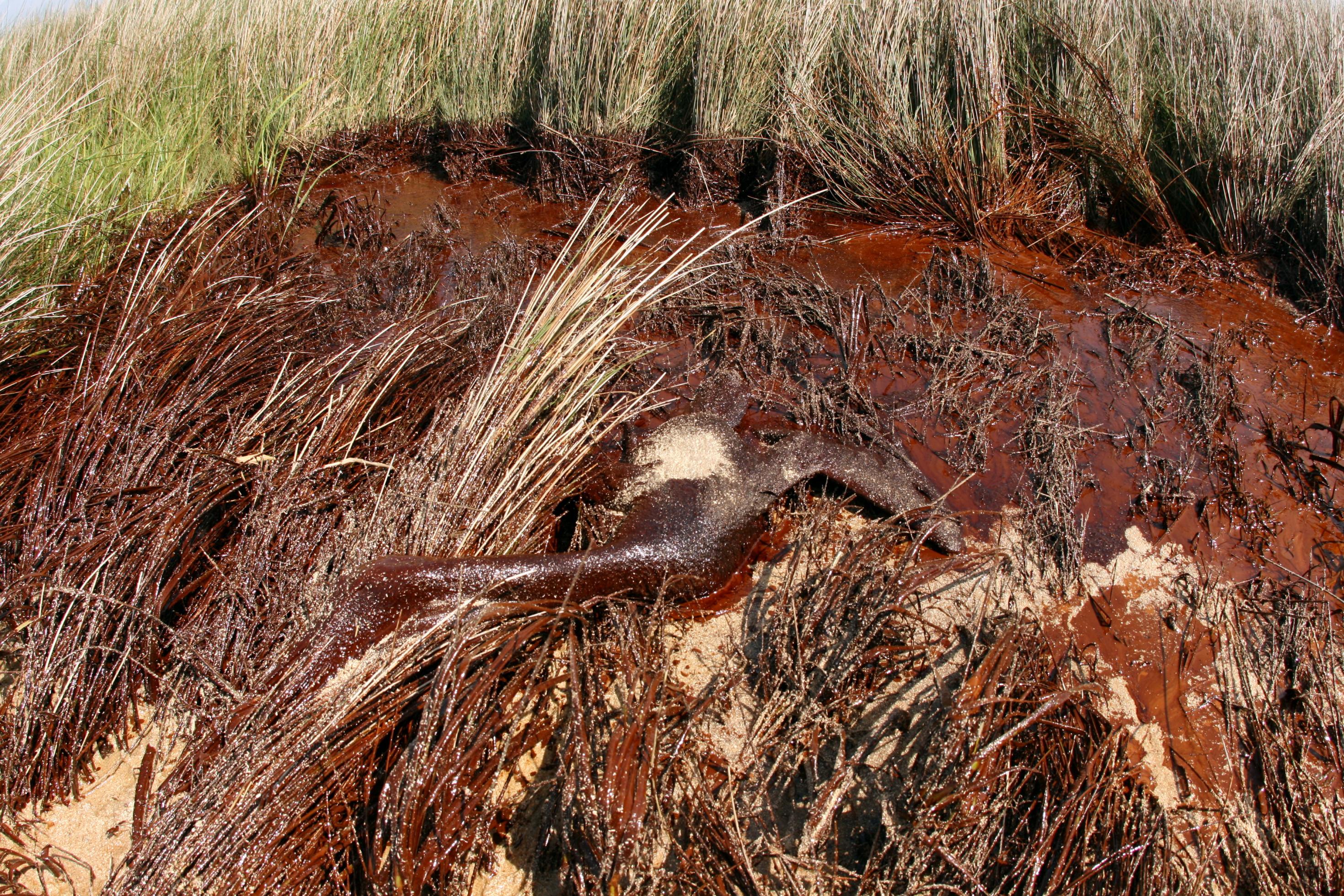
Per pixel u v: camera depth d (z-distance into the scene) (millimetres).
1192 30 7238
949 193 6863
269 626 3254
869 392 5117
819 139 7141
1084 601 3863
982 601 3836
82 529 3475
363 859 2514
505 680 3213
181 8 9094
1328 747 3252
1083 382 5262
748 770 3115
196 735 2961
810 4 7273
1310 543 4176
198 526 3662
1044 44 7285
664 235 7031
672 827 2812
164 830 2545
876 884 2605
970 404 5047
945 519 4141
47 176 5301
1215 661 3596
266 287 5613
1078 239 6859
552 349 4320
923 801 2734
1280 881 2785
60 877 2760
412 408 4383
